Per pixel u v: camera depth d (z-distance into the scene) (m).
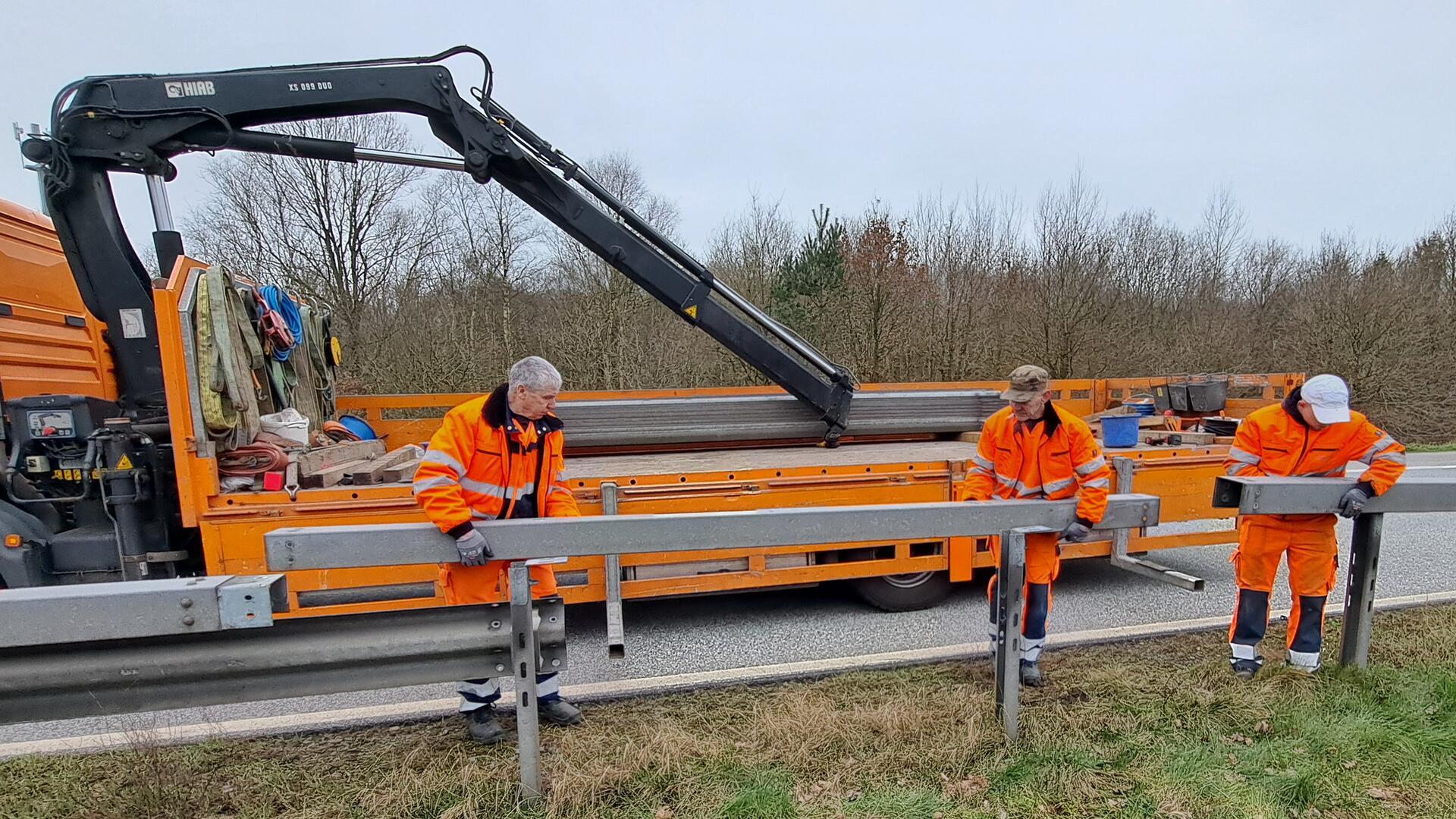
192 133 4.29
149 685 2.18
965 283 16.97
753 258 18.58
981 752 2.78
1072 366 16.30
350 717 3.17
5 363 3.81
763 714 3.11
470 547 2.31
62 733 3.22
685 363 15.74
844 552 4.58
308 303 6.04
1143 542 4.99
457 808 2.46
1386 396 15.85
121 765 2.81
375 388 15.15
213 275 3.65
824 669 3.64
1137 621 4.52
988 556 4.70
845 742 2.85
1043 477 3.22
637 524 2.41
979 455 3.54
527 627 2.39
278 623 2.23
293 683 2.26
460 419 2.57
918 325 16.53
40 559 3.69
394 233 18.38
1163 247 19.14
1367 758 2.74
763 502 4.41
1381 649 3.72
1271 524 3.38
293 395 4.98
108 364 4.41
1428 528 6.91
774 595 5.21
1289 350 17.17
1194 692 3.25
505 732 3.03
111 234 4.28
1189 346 17.25
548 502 2.99
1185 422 7.22
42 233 4.24
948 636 4.32
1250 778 2.61
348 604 4.02
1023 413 3.25
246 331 3.97
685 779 2.65
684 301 5.29
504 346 16.38
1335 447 3.24
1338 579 5.26
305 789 2.63
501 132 4.64
